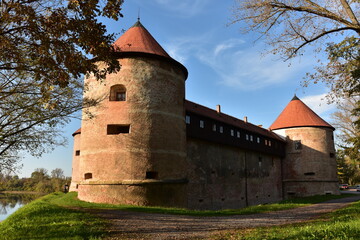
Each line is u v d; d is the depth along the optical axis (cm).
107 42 814
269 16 1152
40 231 832
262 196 3050
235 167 2656
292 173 3506
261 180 3081
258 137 3097
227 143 2517
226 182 2484
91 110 1727
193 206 2050
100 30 785
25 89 1127
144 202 1550
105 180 1581
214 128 2386
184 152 1839
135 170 1572
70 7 728
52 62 762
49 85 848
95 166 1633
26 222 955
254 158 3020
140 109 1650
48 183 6266
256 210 1653
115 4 754
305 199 2717
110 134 1652
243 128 2814
